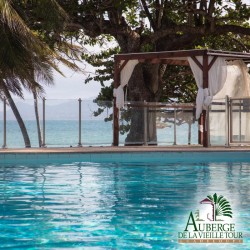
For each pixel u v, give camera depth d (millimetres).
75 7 25922
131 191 11641
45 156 17328
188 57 20891
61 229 8141
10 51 21172
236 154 18875
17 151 17797
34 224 8453
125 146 21125
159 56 21281
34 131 21062
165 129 21859
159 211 9438
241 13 26906
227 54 21062
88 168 15844
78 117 20984
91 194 11227
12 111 20781
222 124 21281
